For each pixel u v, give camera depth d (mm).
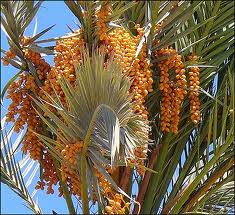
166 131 3736
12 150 3834
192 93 3699
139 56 3531
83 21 3488
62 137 3236
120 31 3551
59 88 3406
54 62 3482
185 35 3734
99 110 3145
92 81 3162
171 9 3719
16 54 3545
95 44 3482
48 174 3562
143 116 3371
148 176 3715
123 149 3100
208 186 3748
